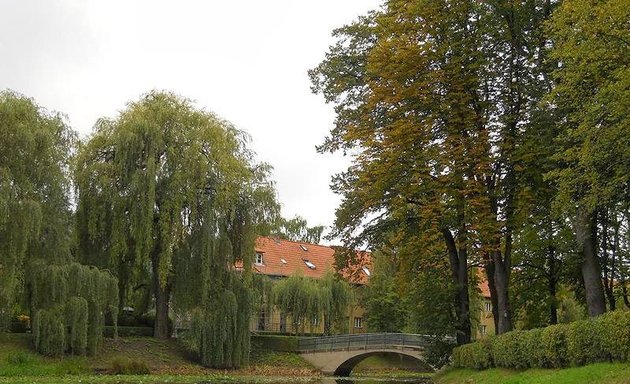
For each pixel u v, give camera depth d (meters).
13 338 35.09
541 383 15.38
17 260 32.12
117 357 37.44
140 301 46.19
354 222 28.58
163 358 40.78
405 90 23.75
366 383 35.12
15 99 34.75
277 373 44.34
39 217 32.62
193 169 40.34
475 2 23.94
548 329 17.30
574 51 17.00
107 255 40.09
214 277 41.53
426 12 23.92
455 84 23.62
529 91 23.03
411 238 27.22
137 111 41.88
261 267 66.38
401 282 30.67
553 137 21.62
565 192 18.33
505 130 23.55
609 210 23.47
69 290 34.97
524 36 23.92
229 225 43.00
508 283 25.14
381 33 25.45
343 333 58.56
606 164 17.61
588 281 21.31
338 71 28.58
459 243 24.45
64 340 34.44
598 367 14.40
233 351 42.06
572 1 17.02
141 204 39.22
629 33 16.47
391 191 25.41
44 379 30.55
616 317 14.11
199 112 43.03
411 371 57.31
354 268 30.16
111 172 39.97
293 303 55.84
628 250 28.47
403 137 23.67
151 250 40.75
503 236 24.02
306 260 71.75
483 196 23.02
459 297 29.00
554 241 28.23
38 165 34.19
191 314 41.31
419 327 31.22
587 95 17.70
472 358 24.22
